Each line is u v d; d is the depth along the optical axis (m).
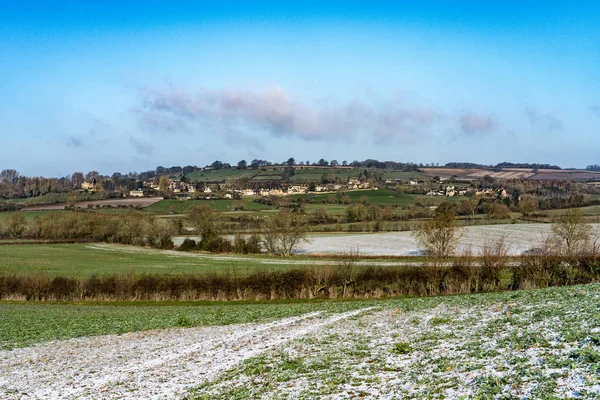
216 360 21.64
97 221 115.00
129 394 17.78
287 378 16.67
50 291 50.25
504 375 12.96
